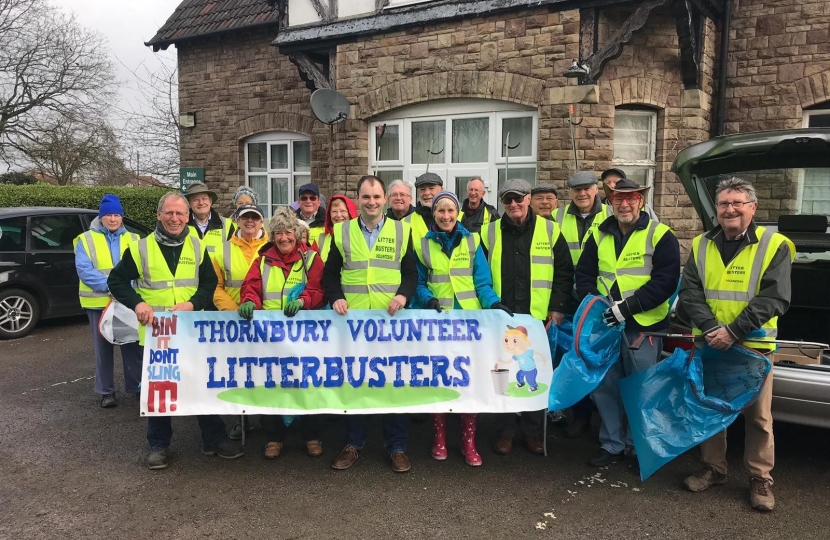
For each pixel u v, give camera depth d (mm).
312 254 4223
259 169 11898
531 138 8195
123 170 27359
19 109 24797
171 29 12344
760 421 3498
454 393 4098
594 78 7445
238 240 4473
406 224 4145
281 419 4250
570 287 4340
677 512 3463
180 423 4957
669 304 4133
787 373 3605
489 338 4105
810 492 3684
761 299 3398
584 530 3279
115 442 4516
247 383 4117
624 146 8125
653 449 3635
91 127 26188
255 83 11484
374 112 9031
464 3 8203
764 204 5094
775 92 8570
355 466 4109
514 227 4297
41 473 3990
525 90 7906
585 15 7453
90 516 3434
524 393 4074
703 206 5004
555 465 4117
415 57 8617
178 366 4078
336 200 4844
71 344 7488
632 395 3805
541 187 5164
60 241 8141
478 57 8180
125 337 4703
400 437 4086
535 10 7742
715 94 8719
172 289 4109
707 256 3682
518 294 4262
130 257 4090
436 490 3750
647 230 4020
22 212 7867
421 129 9000
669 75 7902
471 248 4207
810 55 8336
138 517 3424
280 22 9703
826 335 4832
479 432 4766
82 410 5199
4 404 5348
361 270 4066
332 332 4117
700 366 3643
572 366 3848
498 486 3803
